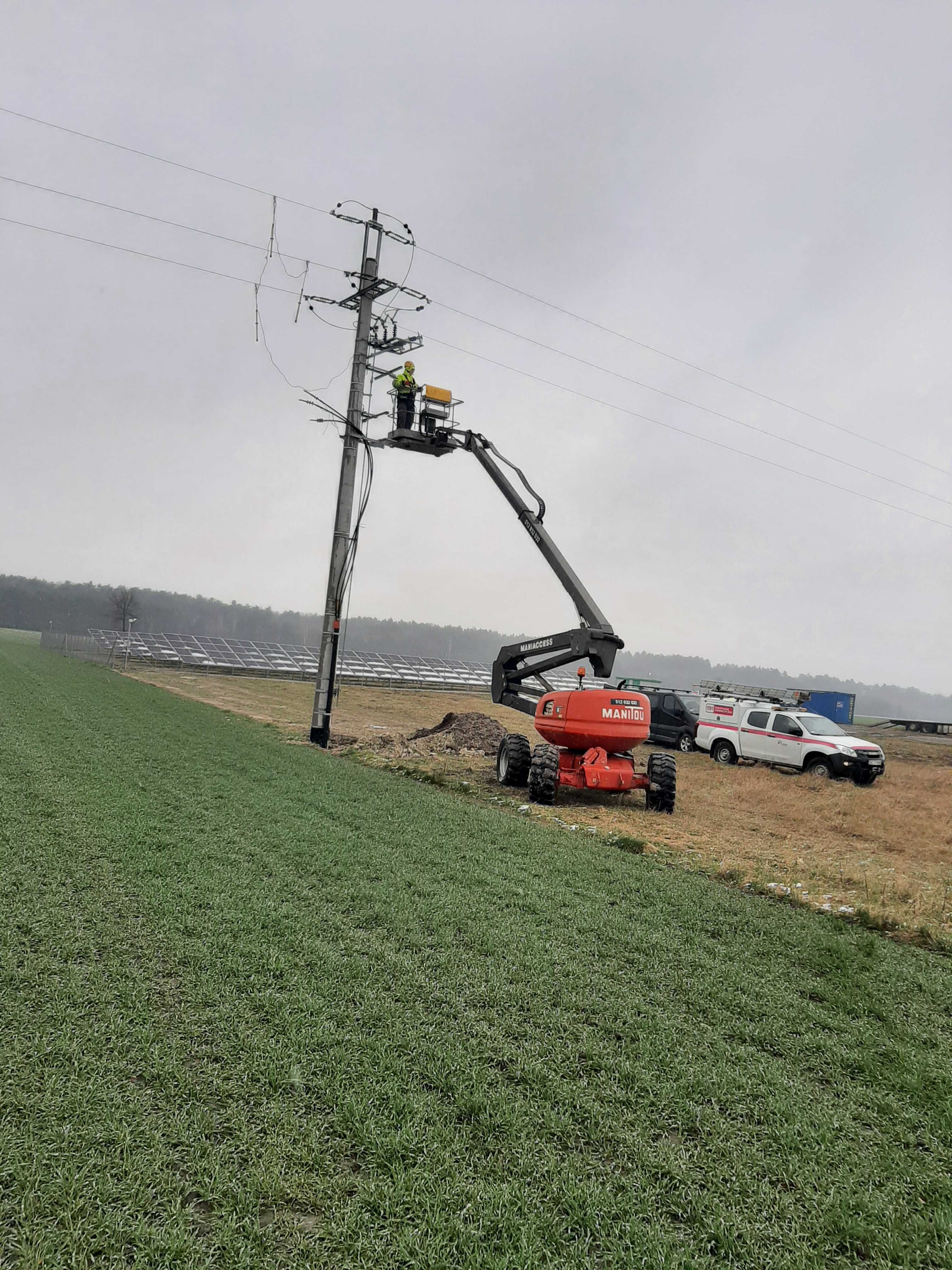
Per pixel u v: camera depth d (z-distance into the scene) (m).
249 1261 2.47
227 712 24.06
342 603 18.72
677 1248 2.68
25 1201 2.66
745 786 16.94
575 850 8.94
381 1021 4.20
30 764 10.75
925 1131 3.57
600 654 13.80
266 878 6.62
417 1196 2.81
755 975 5.39
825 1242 2.77
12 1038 3.72
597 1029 4.35
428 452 17.50
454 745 19.48
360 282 18.58
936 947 6.80
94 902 5.65
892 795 17.05
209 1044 3.82
